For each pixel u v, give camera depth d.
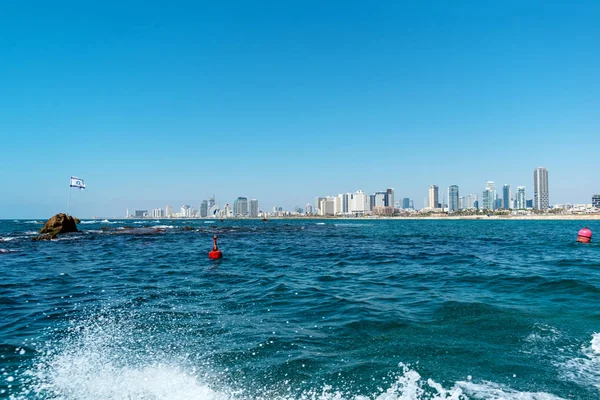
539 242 34.50
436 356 6.07
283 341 6.95
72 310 9.62
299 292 11.84
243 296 11.23
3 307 10.16
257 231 61.22
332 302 10.37
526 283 12.80
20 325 8.35
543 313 8.62
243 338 7.16
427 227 86.00
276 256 23.45
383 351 6.34
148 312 9.27
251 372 5.57
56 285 13.49
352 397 4.77
